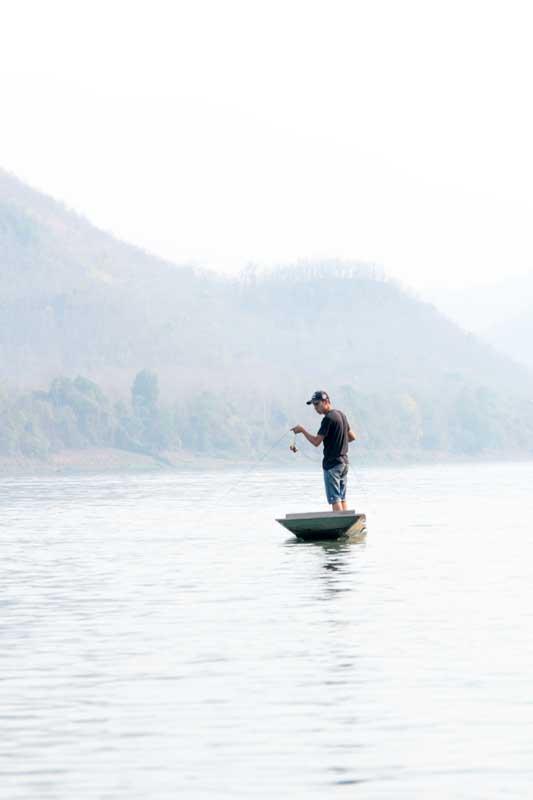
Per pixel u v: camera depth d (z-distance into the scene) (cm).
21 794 2419
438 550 6938
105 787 2458
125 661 3653
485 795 2384
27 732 2852
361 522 7731
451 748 2684
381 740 2752
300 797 2388
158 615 4556
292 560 6419
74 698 3178
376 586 5288
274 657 3678
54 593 5244
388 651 3744
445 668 3481
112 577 5812
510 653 3694
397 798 2373
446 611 4541
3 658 3725
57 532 8862
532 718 2912
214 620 4406
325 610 4594
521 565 6116
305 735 2797
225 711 3017
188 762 2611
